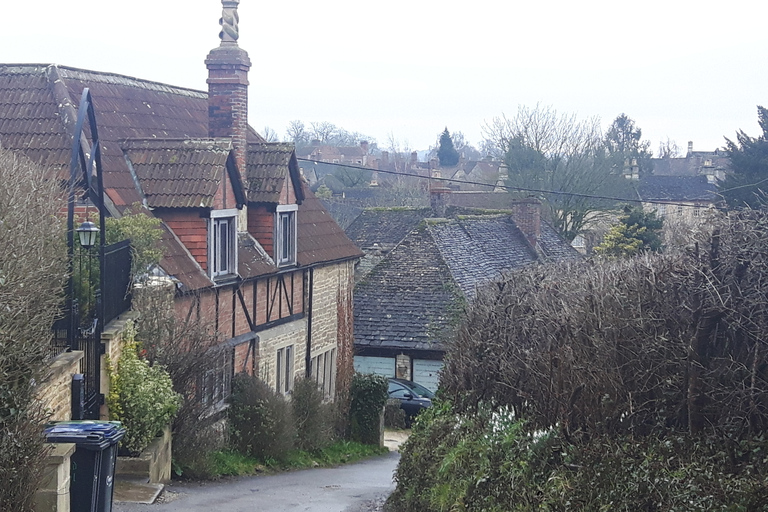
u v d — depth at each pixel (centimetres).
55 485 757
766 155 3212
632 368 808
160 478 1258
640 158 6981
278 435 1634
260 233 1956
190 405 1385
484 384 1098
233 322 1764
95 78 1858
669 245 1058
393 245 3394
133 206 1587
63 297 973
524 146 4600
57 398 940
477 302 1213
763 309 734
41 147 1580
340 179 6762
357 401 2134
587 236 4534
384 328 2702
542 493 831
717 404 756
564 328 882
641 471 752
